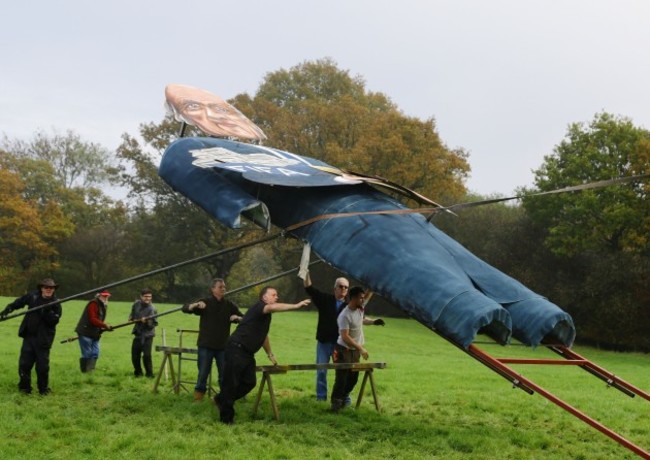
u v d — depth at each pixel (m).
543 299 10.51
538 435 10.68
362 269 10.17
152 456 8.38
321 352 12.18
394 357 25.92
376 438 10.01
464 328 9.15
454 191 54.56
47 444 8.74
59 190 71.44
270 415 11.00
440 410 12.52
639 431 11.69
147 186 64.69
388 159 52.94
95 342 14.92
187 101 15.01
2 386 12.66
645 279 43.75
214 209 11.29
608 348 46.72
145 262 67.00
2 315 12.07
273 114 59.69
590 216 44.53
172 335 29.30
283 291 62.12
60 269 64.69
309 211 11.20
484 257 52.31
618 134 44.47
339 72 66.50
